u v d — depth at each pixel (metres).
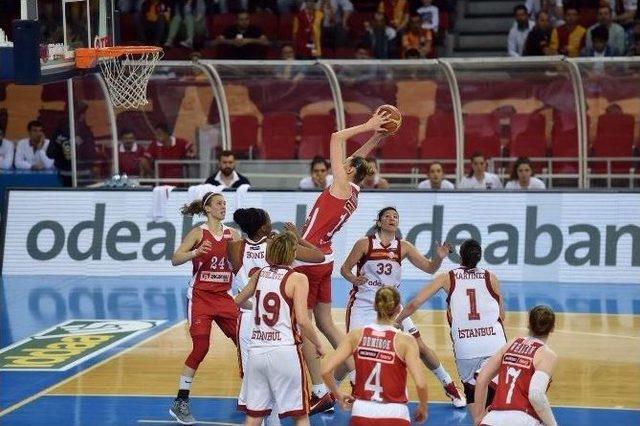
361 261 16.03
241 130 27.36
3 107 29.33
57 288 24.58
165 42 33.28
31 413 15.70
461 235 25.20
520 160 25.73
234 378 17.52
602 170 26.88
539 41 31.44
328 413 15.89
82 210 26.19
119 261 25.89
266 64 26.45
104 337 20.16
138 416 15.55
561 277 24.92
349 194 15.27
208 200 15.69
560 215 25.08
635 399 16.17
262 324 13.12
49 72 17.03
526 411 11.73
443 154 27.03
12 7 30.52
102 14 19.98
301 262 15.15
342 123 26.94
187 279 25.50
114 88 19.80
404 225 25.31
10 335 20.42
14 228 26.27
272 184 27.45
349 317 16.11
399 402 11.72
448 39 33.88
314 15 33.09
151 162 27.56
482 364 14.09
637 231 24.84
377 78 26.69
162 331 20.56
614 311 22.03
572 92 26.55
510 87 26.66
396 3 32.75
